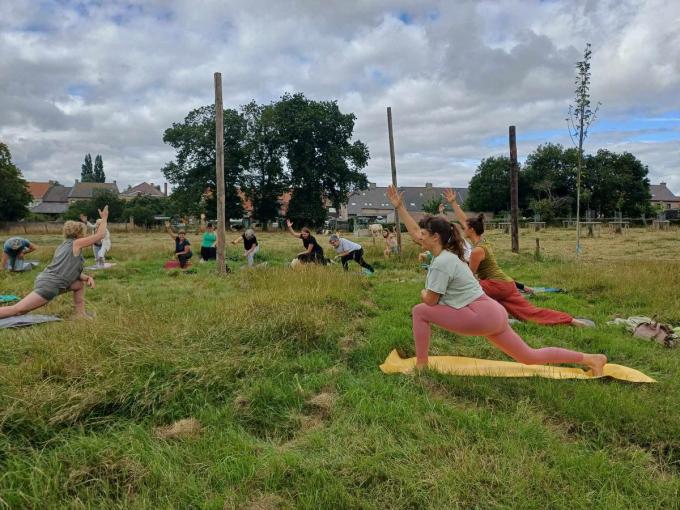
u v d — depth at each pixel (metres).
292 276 9.30
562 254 16.72
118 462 2.90
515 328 6.10
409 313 7.00
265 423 3.59
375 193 93.31
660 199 99.25
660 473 2.94
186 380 4.01
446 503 2.58
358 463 2.91
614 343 5.42
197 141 51.72
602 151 68.56
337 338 5.48
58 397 3.50
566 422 3.53
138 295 8.69
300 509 2.54
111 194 60.31
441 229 4.23
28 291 8.73
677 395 3.97
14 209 51.75
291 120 52.25
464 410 3.68
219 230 11.64
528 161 71.12
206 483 2.77
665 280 8.81
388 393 3.94
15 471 2.79
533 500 2.60
